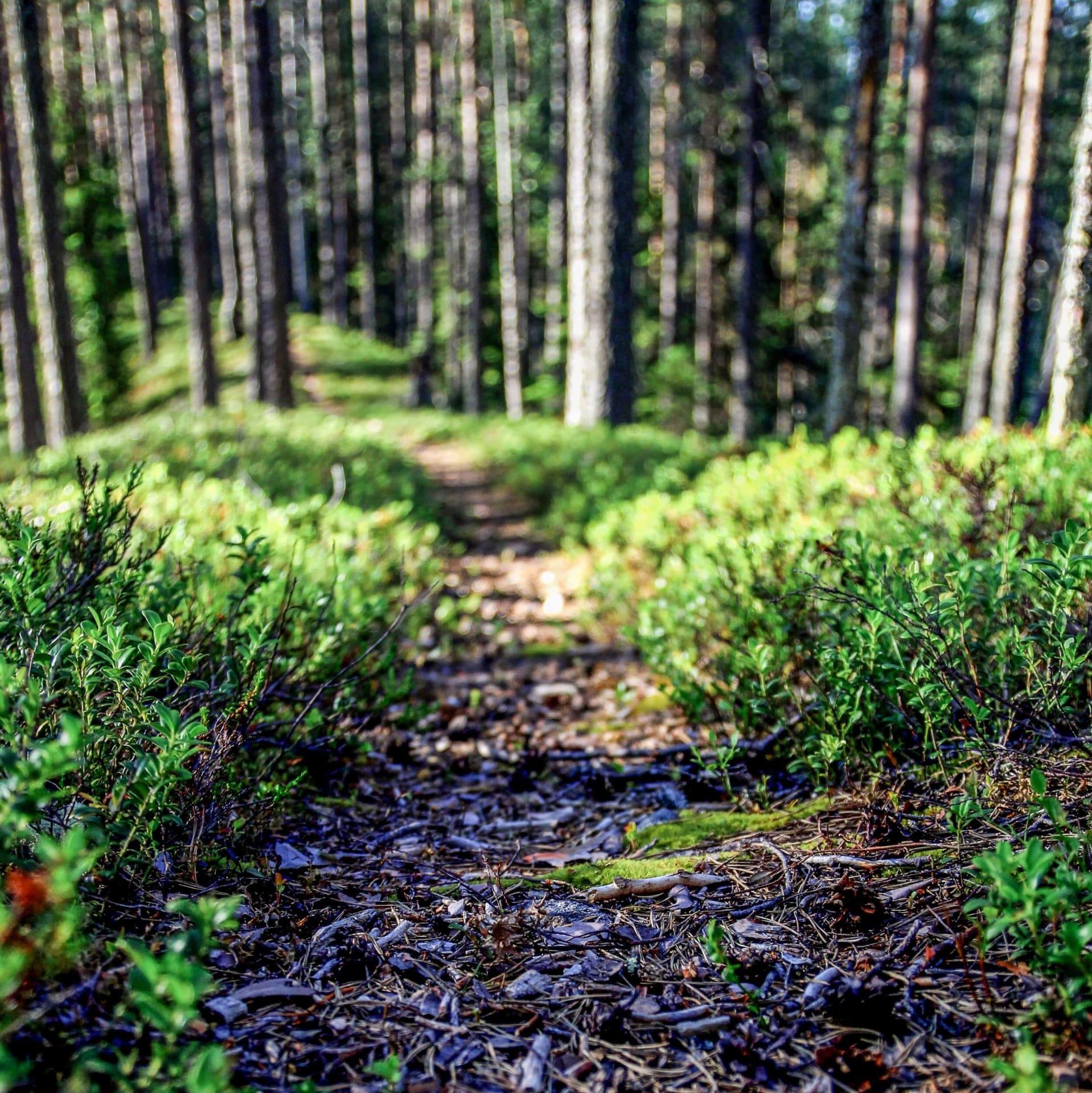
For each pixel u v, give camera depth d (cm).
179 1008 144
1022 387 1711
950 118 3356
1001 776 268
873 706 304
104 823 218
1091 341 628
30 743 173
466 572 838
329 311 3862
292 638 371
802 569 346
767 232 2492
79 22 3309
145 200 3189
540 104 2925
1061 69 2325
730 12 2388
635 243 1514
